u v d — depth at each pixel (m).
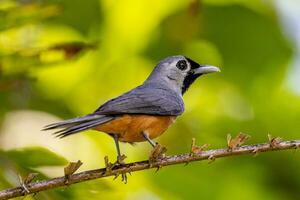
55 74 13.41
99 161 12.48
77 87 13.78
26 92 12.07
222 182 13.37
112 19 13.98
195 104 14.34
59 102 13.05
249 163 13.41
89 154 12.47
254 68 14.57
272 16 14.47
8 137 11.66
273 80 14.57
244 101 14.42
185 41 13.98
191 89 14.45
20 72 9.87
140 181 12.91
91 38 13.95
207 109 14.31
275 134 13.69
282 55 14.56
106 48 14.06
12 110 11.89
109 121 8.55
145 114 9.29
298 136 13.67
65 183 6.95
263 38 14.52
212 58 14.64
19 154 8.48
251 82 14.59
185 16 13.48
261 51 14.56
